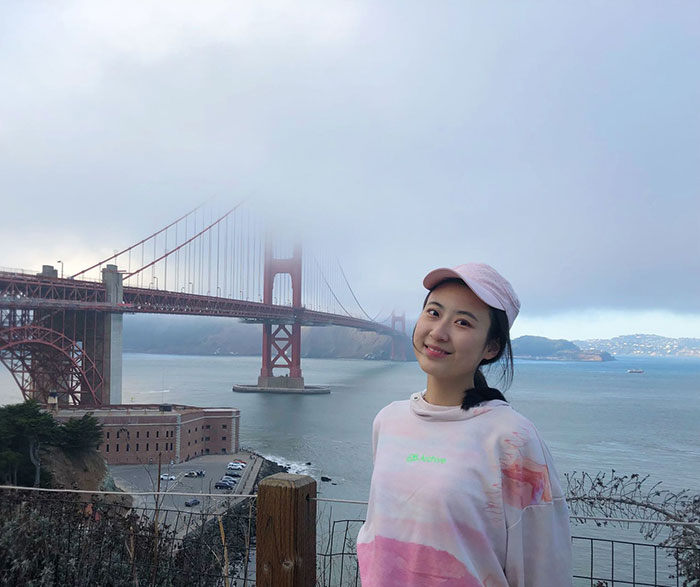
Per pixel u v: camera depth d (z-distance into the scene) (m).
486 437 1.96
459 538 1.84
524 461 1.90
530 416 98.06
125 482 45.53
